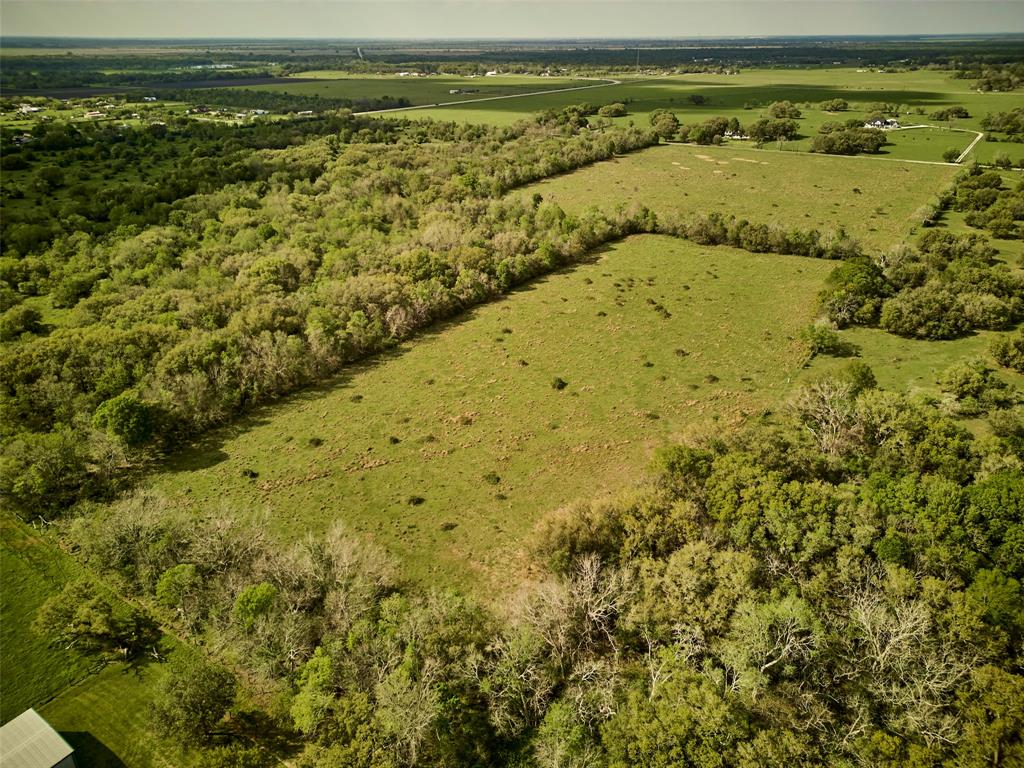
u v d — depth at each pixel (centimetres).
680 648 4344
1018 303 8819
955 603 4153
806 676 4162
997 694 3609
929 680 3797
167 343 8438
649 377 8356
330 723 4062
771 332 9281
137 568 5341
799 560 4784
